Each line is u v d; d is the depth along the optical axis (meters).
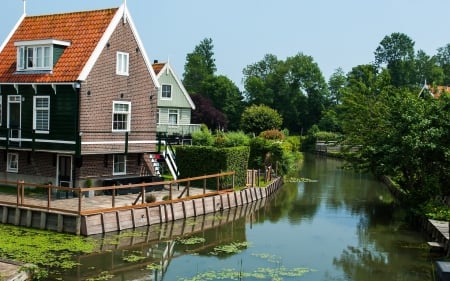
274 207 29.52
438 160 24.97
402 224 25.28
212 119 72.88
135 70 27.59
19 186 22.62
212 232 22.39
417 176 26.38
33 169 26.89
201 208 25.81
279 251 19.56
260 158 37.91
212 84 96.38
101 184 26.08
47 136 25.45
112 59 26.14
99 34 25.81
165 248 19.34
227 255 18.72
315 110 99.88
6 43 28.88
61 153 25.52
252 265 17.52
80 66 24.81
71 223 20.17
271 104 99.31
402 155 25.42
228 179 29.61
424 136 24.41
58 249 18.19
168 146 31.23
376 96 38.09
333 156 67.12
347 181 43.28
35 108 26.05
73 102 24.64
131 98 27.44
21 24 29.53
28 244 18.55
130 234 20.95
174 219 23.98
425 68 105.31
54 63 25.62
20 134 26.38
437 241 20.23
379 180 44.22
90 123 25.11
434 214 22.98
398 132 26.05
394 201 32.38
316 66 100.19
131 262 17.31
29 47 26.38
